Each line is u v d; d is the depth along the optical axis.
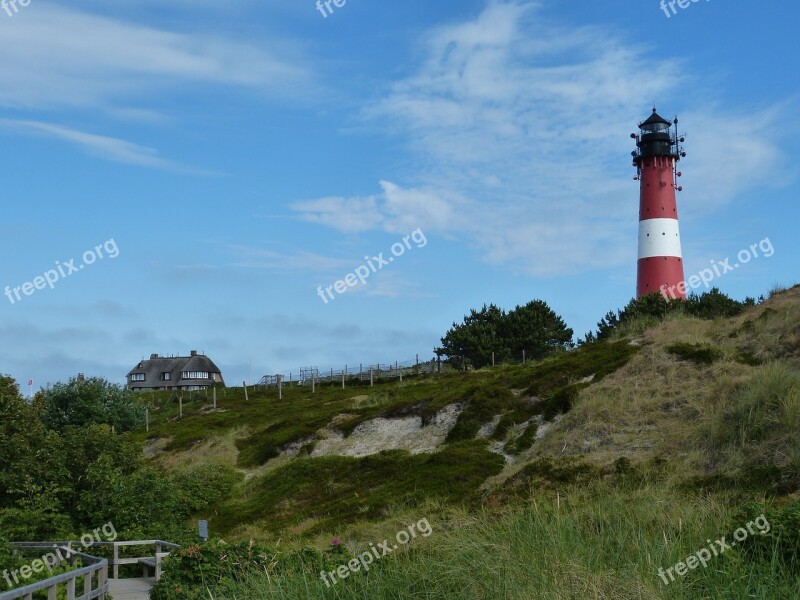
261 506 29.47
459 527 11.53
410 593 9.47
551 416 28.05
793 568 9.34
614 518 12.45
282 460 36.06
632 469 20.88
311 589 10.18
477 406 31.55
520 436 27.73
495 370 42.97
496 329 61.56
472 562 9.45
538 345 60.00
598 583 8.50
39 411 31.81
